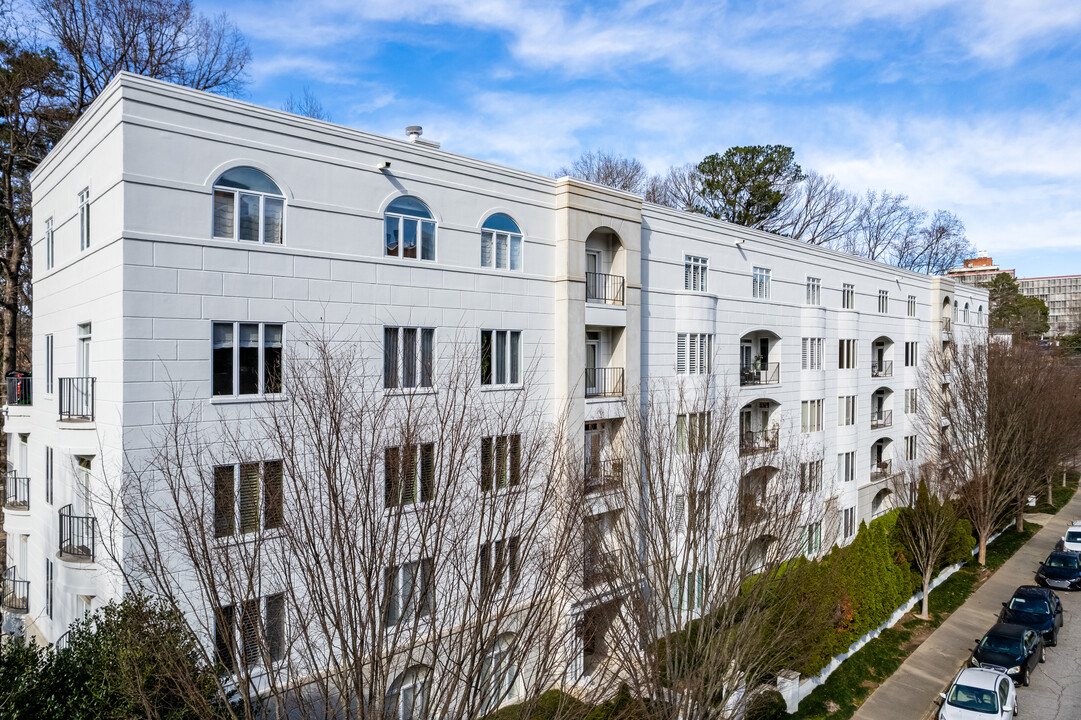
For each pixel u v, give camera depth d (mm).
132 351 12211
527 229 18984
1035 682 21094
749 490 19297
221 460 13086
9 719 10031
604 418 20625
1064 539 34969
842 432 32125
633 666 14883
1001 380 35094
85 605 14508
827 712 19516
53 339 17266
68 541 13719
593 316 20312
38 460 17844
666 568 15258
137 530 12078
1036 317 104562
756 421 28609
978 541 36000
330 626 12172
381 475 13555
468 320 17375
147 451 12336
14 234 28984
